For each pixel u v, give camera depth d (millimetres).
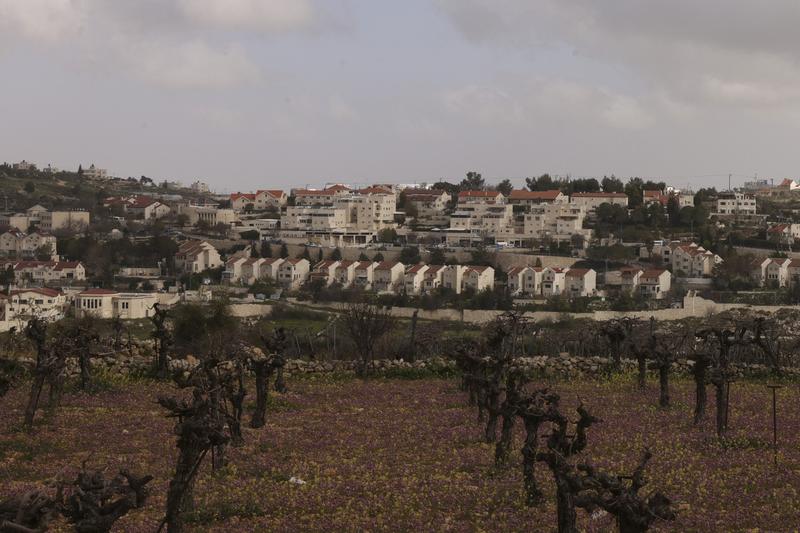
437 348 81000
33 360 67500
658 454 44250
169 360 68000
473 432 49156
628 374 69000
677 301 184125
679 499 37094
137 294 174875
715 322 127938
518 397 39469
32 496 26828
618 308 170625
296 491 38906
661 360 56969
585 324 123750
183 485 32188
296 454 44938
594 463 42156
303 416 54250
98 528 28578
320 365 70062
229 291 193750
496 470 41531
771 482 39625
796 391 62781
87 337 60406
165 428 49688
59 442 46688
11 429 49000
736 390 63156
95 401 57031
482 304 171500
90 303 160750
